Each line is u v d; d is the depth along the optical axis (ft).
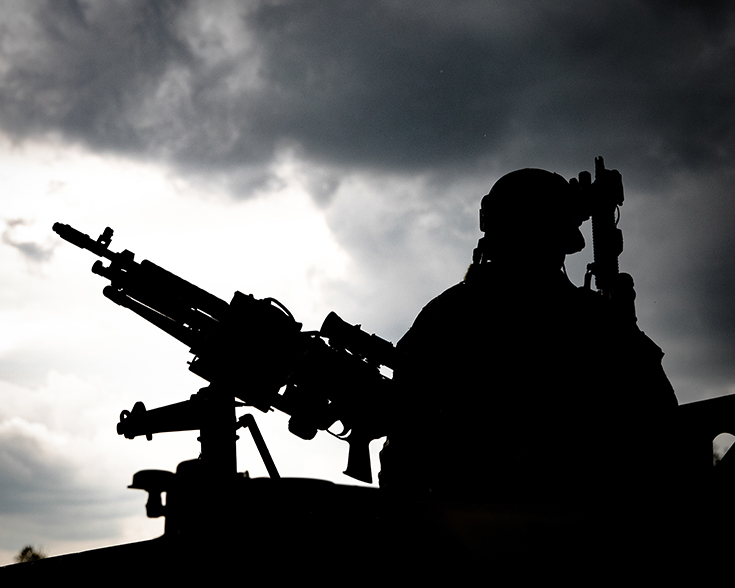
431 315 11.23
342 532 6.88
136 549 7.44
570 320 10.74
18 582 8.07
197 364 14.73
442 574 6.74
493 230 11.46
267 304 14.48
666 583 6.82
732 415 10.62
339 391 13.24
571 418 10.36
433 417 10.73
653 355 10.94
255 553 6.82
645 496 8.73
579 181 15.21
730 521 7.23
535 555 6.82
